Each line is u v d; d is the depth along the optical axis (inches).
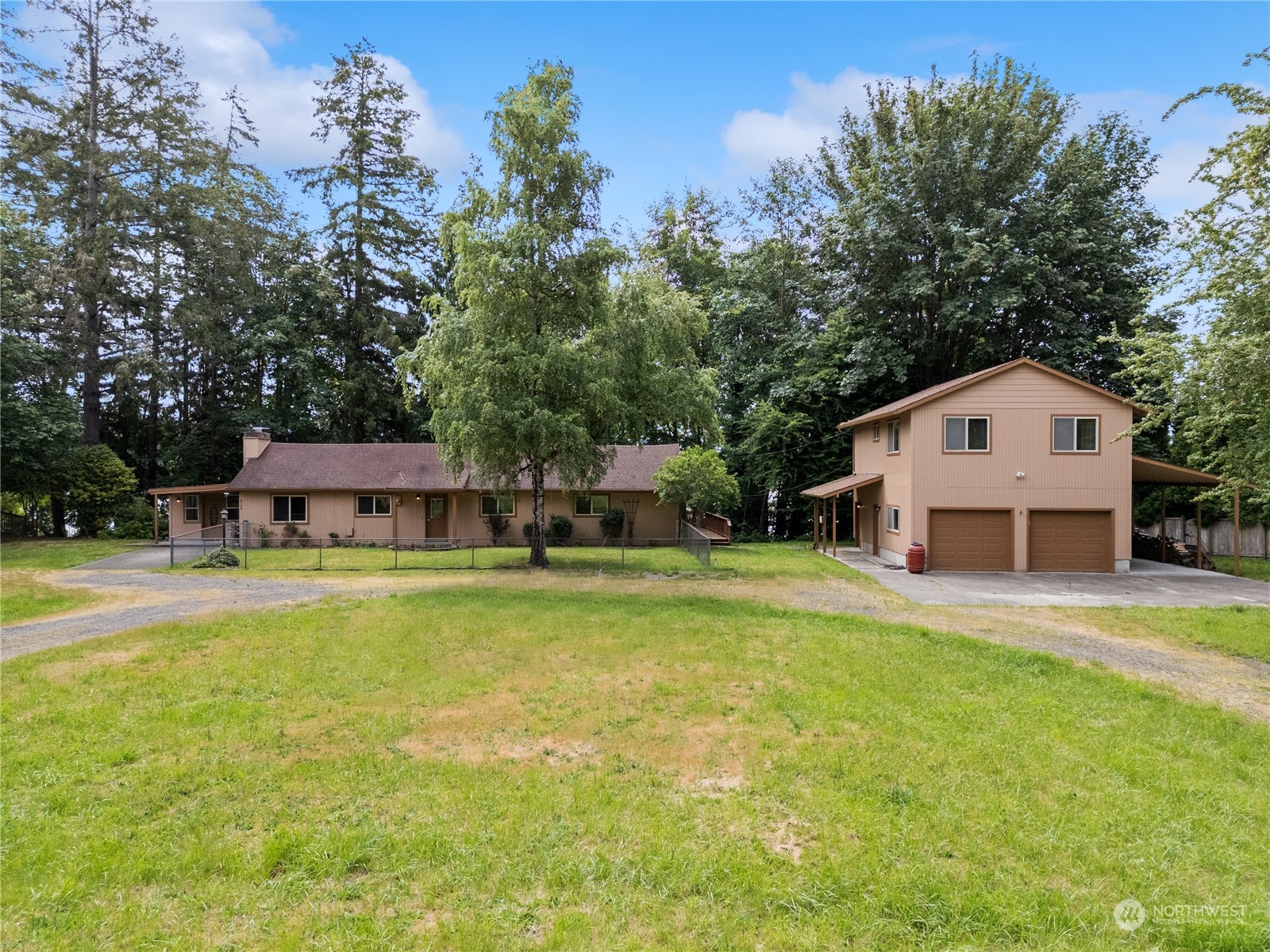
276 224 1457.9
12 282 1039.6
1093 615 543.2
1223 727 283.0
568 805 207.8
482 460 746.2
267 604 556.1
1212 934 150.3
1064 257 1050.1
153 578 736.3
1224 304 412.8
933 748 253.8
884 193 1131.3
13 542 1119.6
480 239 703.1
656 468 1192.2
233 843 186.4
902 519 874.1
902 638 436.8
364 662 368.8
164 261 1318.9
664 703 306.3
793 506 1323.8
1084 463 818.8
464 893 165.0
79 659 371.6
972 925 154.5
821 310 1342.3
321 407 1411.2
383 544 1139.9
